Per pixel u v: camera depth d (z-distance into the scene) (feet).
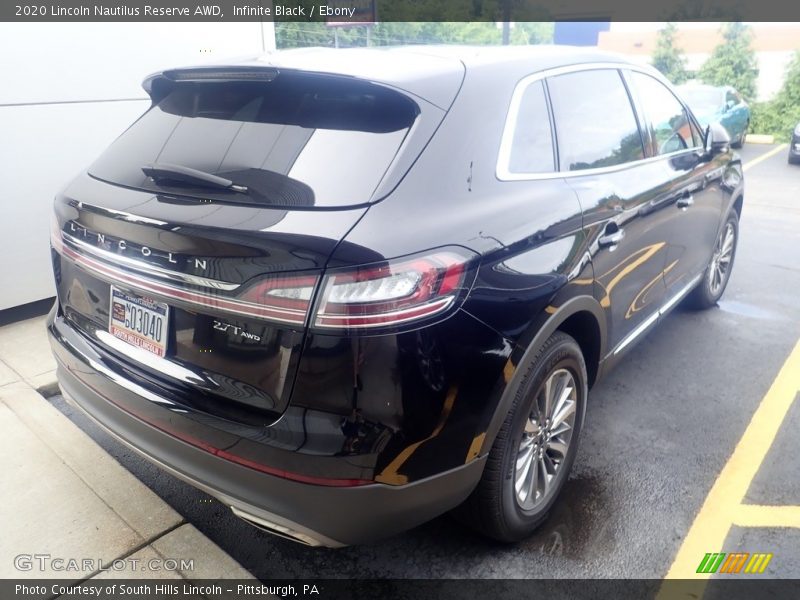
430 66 7.60
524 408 7.54
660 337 14.80
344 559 8.30
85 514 8.63
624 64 10.93
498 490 7.54
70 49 14.05
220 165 6.91
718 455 10.43
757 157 44.47
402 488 6.26
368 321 5.82
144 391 6.97
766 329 15.28
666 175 11.20
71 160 14.57
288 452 6.02
